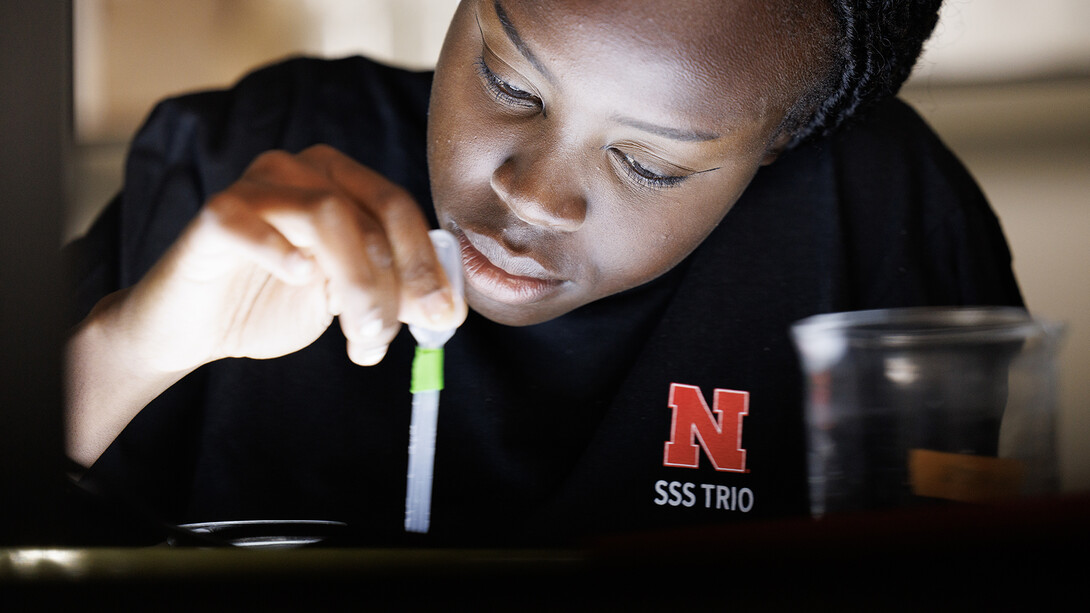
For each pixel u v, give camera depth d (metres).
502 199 0.77
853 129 1.00
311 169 0.66
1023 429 0.58
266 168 0.66
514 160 0.76
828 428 0.59
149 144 1.19
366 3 2.62
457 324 0.62
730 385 1.00
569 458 1.00
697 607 0.39
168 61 2.57
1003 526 0.39
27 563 0.40
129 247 1.12
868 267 1.09
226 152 1.15
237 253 0.67
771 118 0.76
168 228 1.12
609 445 0.98
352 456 1.00
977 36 2.69
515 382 1.02
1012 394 0.58
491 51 0.72
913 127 1.19
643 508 0.95
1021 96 2.73
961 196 1.16
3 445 0.42
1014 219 2.52
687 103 0.68
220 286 0.71
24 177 0.43
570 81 0.68
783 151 0.95
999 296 1.13
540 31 0.67
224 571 0.39
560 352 1.02
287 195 0.60
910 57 0.89
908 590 0.39
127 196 1.15
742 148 0.75
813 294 1.03
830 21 0.74
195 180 1.15
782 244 1.05
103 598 0.39
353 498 0.98
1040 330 0.58
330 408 1.01
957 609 0.38
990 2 2.67
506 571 0.39
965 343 0.57
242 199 0.61
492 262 0.83
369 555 0.40
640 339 1.03
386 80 1.21
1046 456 0.58
